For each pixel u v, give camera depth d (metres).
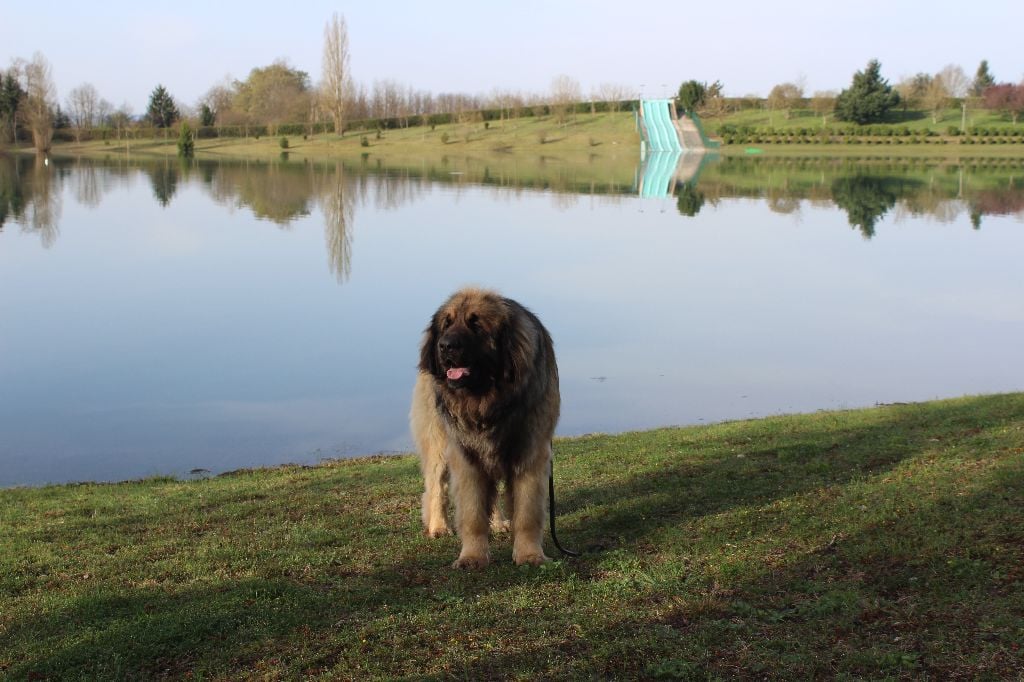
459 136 111.81
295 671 4.88
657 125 113.25
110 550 7.53
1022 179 60.09
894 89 118.25
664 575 5.99
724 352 18.19
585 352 18.17
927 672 4.39
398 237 33.28
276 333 19.30
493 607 5.61
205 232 34.38
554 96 127.75
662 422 14.05
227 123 134.12
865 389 15.77
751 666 4.59
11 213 39.56
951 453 8.72
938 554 5.80
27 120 104.56
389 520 8.05
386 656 4.98
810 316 21.41
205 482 10.78
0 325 19.75
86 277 25.17
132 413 14.34
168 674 4.96
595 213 41.72
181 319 20.47
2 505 9.66
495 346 6.35
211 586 6.29
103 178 60.78
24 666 5.07
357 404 14.78
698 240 33.75
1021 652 4.46
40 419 14.05
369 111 131.50
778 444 10.48
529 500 6.61
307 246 31.05
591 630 5.15
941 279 26.14
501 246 31.31
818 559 6.04
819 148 100.62
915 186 55.62
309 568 6.65
